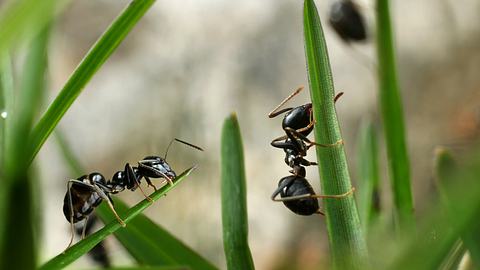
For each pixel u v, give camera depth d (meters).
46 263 0.07
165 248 0.08
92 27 0.20
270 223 0.17
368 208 0.08
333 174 0.07
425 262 0.05
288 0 0.19
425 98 0.17
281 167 0.17
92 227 0.10
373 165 0.09
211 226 0.15
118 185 0.09
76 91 0.07
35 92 0.05
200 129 0.17
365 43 0.13
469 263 0.07
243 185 0.07
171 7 0.20
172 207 0.15
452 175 0.07
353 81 0.17
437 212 0.05
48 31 0.05
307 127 0.09
